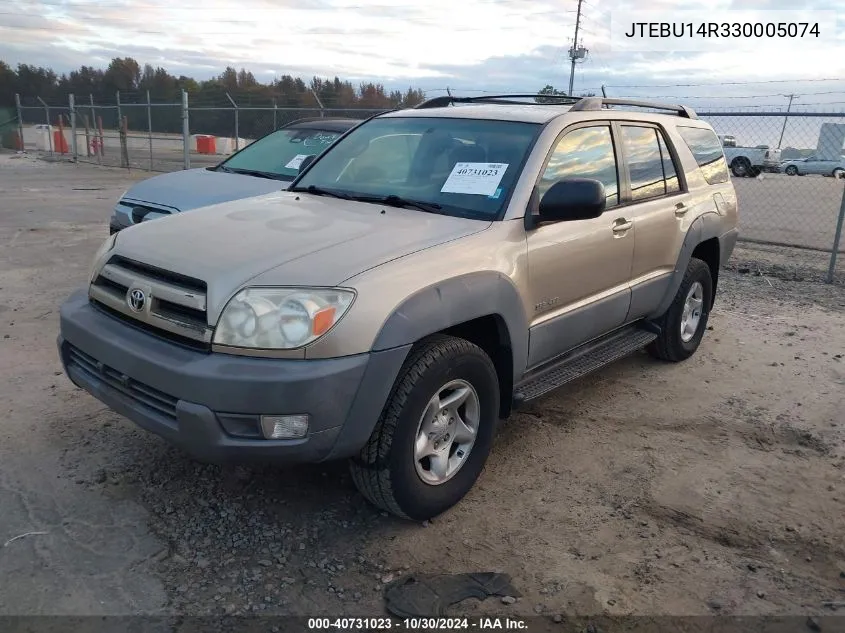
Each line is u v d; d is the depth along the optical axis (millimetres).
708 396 4906
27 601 2652
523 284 3490
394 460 2961
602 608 2748
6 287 6957
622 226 4273
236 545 3043
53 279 7359
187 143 17719
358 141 4516
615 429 4340
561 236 3752
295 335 2689
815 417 4590
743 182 24828
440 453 3254
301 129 7723
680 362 5594
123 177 20234
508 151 3812
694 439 4234
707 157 5648
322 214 3574
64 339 3355
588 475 3764
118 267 3223
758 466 3914
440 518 3316
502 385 3639
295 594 2768
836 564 3062
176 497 3371
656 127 4988
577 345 4199
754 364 5578
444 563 2988
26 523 3125
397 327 2838
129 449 3793
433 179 3902
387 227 3322
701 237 5223
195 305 2805
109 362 3010
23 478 3479
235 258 2922
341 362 2719
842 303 7551
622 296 4426
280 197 4062
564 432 4281
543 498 3521
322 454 2789
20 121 31375
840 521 3387
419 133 4234
